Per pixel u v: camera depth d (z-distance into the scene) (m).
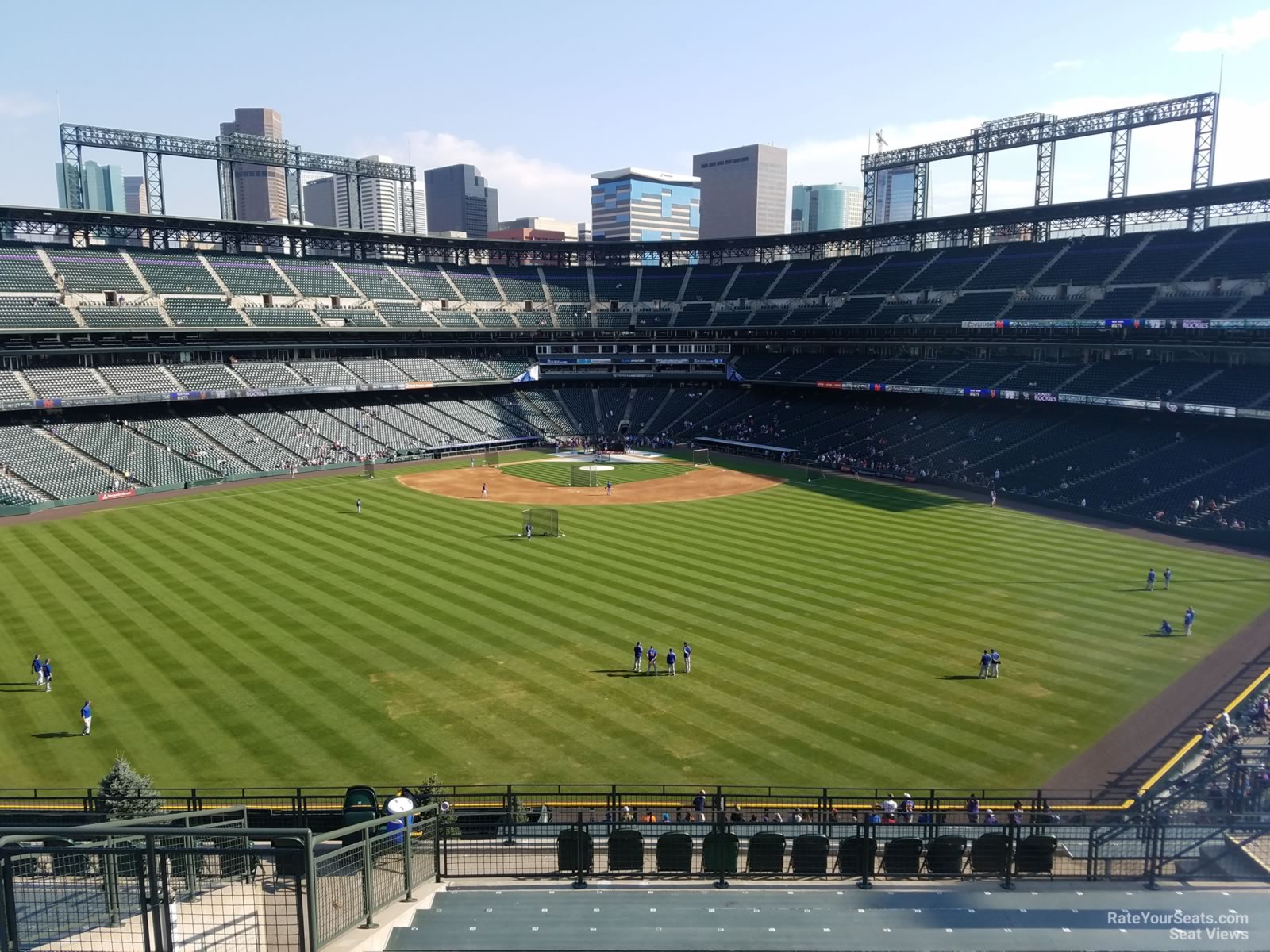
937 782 32.12
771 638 46.09
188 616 49.41
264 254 117.31
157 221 100.19
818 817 28.09
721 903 16.55
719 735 35.81
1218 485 72.94
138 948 13.25
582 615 49.62
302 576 57.09
